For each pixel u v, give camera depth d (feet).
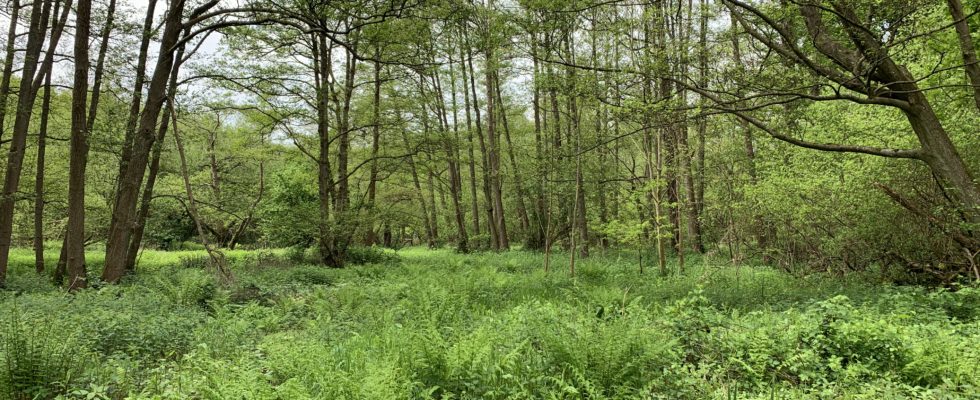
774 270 40.47
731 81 30.25
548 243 48.85
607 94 35.24
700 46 30.50
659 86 40.68
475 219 93.56
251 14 42.01
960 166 25.66
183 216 89.25
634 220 44.68
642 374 15.47
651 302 27.55
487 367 15.16
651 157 45.70
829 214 33.96
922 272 30.12
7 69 42.93
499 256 70.13
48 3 42.96
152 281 39.40
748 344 17.61
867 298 25.00
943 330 17.97
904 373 15.55
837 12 24.04
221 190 57.21
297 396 12.64
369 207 66.13
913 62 31.60
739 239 40.14
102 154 53.67
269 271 48.19
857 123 34.78
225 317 25.82
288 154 65.77
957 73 30.66
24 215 68.80
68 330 20.02
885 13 23.79
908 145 31.45
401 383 13.60
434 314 22.31
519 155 86.74
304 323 26.40
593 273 41.11
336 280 45.34
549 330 18.07
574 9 32.81
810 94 28.89
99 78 45.21
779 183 36.81
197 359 17.43
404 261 65.87
